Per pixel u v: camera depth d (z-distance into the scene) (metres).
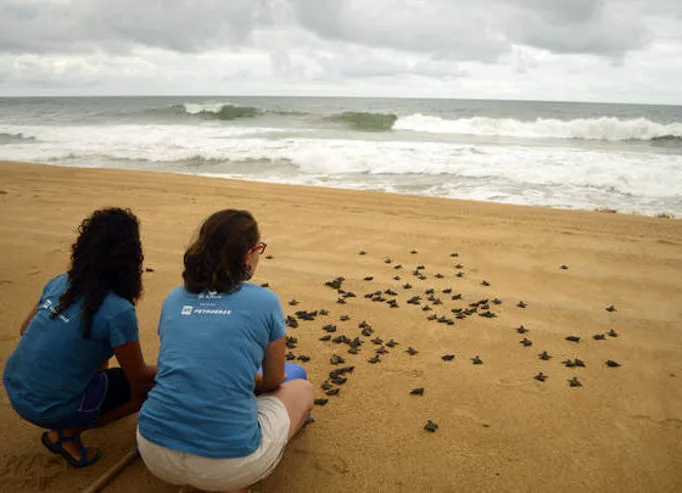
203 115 49.00
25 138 29.50
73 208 11.20
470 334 5.46
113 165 20.44
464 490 3.21
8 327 5.33
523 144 27.61
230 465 2.47
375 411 4.02
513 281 7.19
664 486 3.28
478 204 12.75
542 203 14.02
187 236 9.15
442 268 7.72
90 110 62.97
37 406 2.90
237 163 20.89
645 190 15.67
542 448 3.62
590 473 3.38
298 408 2.97
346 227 10.15
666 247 8.98
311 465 3.40
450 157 21.58
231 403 2.49
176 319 2.66
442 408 4.09
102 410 3.20
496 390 4.37
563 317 5.98
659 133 30.56
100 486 3.13
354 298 6.42
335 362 4.72
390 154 22.09
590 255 8.47
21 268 7.19
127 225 2.95
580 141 30.00
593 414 4.05
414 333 5.46
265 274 7.30
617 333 5.57
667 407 4.17
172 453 2.47
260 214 11.17
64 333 2.85
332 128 37.66
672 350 5.19
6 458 3.40
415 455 3.52
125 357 2.95
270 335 2.70
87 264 2.86
